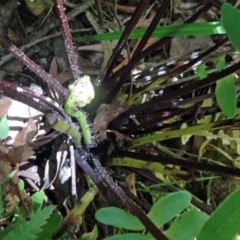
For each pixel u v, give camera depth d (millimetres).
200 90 506
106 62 480
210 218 241
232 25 328
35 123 421
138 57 436
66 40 381
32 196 382
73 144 416
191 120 478
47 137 417
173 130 450
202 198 521
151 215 276
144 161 434
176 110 479
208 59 467
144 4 399
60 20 374
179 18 523
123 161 438
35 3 466
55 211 417
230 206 241
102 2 506
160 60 506
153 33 434
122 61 492
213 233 240
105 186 389
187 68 451
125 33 419
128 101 454
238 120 435
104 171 409
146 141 447
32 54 473
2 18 460
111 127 443
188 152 520
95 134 428
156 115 464
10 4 462
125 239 260
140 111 462
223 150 521
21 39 470
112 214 267
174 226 269
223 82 387
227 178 517
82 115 368
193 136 515
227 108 386
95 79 483
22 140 411
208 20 526
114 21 509
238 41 329
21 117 424
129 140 453
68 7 492
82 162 416
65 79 461
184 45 509
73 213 391
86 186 451
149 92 486
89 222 463
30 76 458
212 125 438
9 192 359
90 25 501
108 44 488
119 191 366
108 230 442
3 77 453
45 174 425
